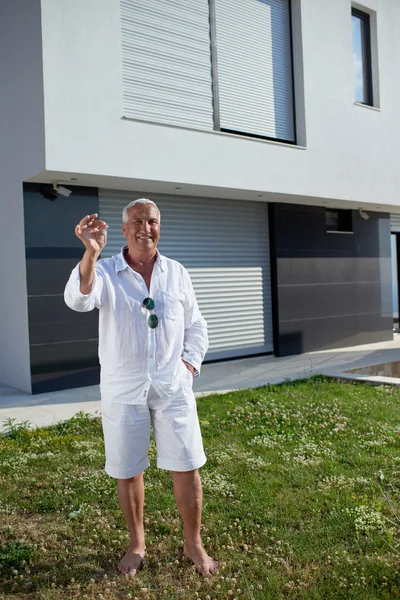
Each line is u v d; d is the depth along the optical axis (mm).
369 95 11023
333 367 8680
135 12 7613
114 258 2840
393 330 13312
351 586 2633
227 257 9602
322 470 4078
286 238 10234
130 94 7559
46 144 6461
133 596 2646
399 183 11203
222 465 4250
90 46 6816
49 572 2844
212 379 8031
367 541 3037
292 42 9656
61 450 4738
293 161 9188
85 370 7637
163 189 8242
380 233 12047
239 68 8961
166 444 2791
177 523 3311
